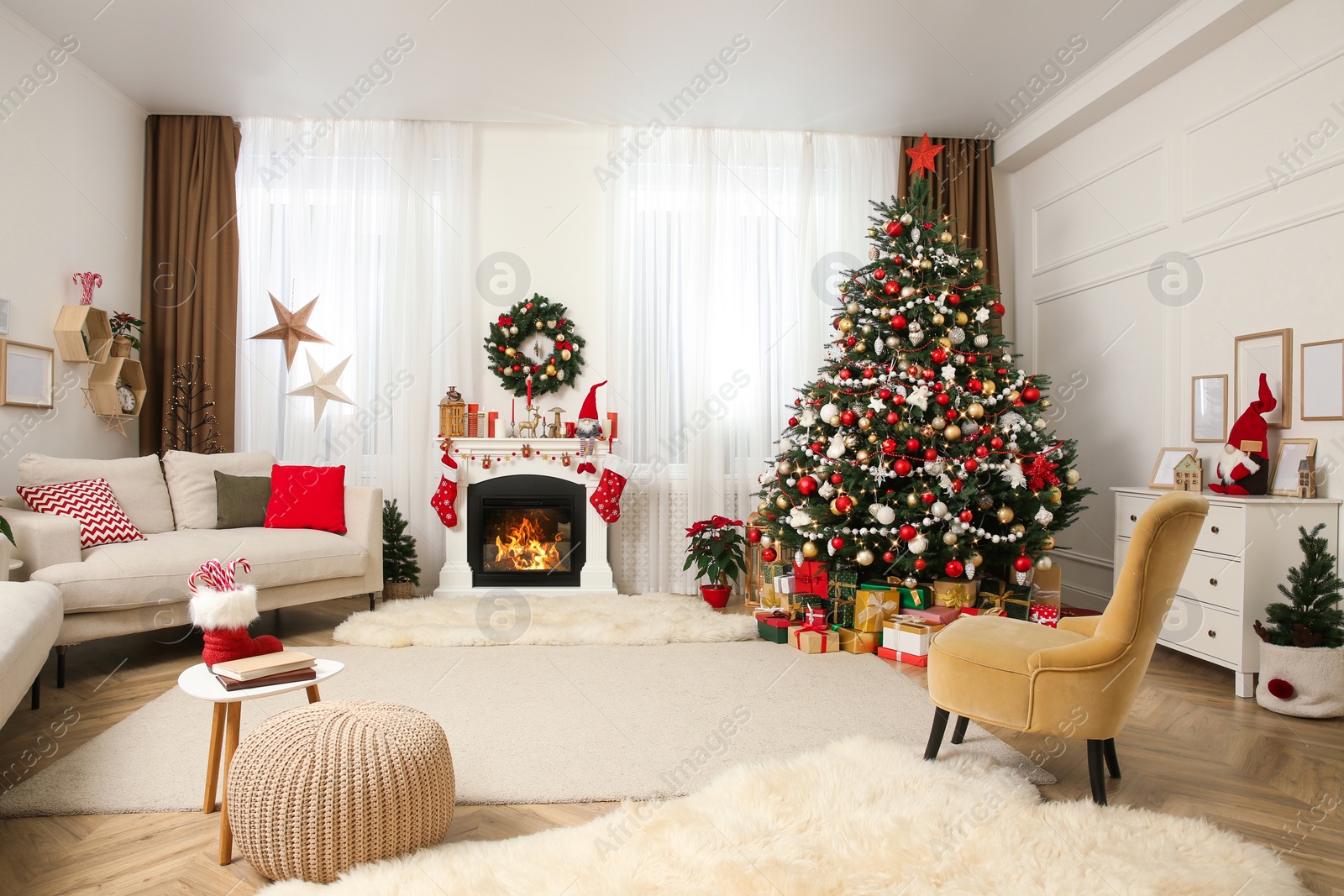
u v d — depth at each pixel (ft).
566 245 17.16
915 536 12.07
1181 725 9.15
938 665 7.72
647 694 9.94
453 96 15.51
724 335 16.98
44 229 13.20
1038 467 12.17
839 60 13.99
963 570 12.37
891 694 10.07
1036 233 17.17
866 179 17.13
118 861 6.01
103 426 14.89
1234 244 11.95
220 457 14.23
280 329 15.92
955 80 14.73
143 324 15.14
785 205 17.08
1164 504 6.70
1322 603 9.52
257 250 16.37
